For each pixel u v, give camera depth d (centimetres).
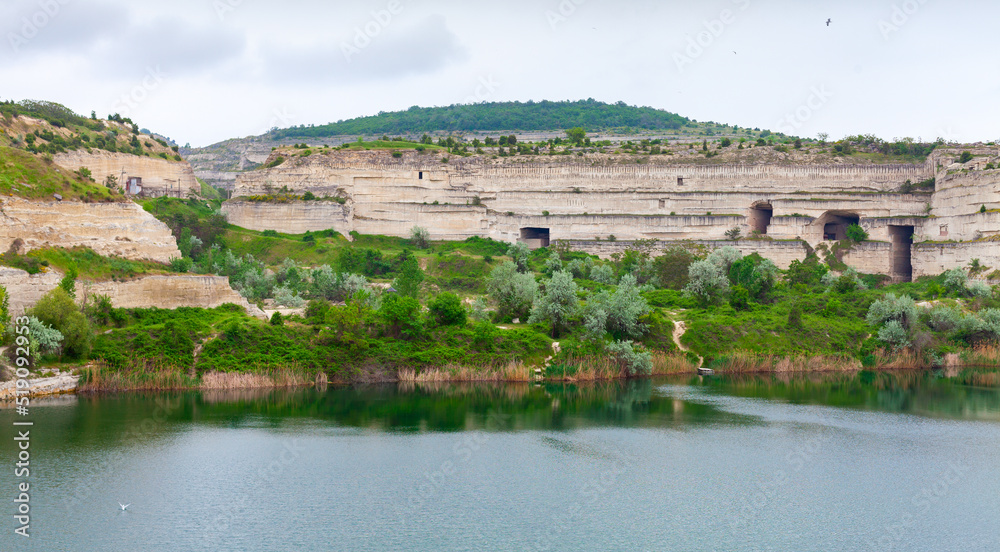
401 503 5756
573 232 18288
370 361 9712
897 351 11431
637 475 6438
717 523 5550
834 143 19950
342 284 13375
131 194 17425
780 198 18112
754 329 11531
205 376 8881
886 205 17888
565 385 9750
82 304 8981
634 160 18950
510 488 6106
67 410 7738
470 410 8450
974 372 11194
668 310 12475
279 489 5956
